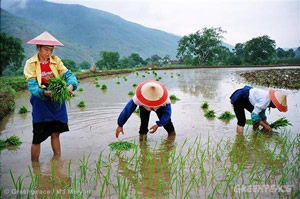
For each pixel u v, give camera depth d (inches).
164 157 196.4
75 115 338.6
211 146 220.5
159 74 1245.1
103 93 555.8
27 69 186.5
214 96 500.1
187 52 2861.7
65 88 187.9
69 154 207.6
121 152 210.8
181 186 155.4
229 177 163.0
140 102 226.7
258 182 158.6
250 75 981.8
